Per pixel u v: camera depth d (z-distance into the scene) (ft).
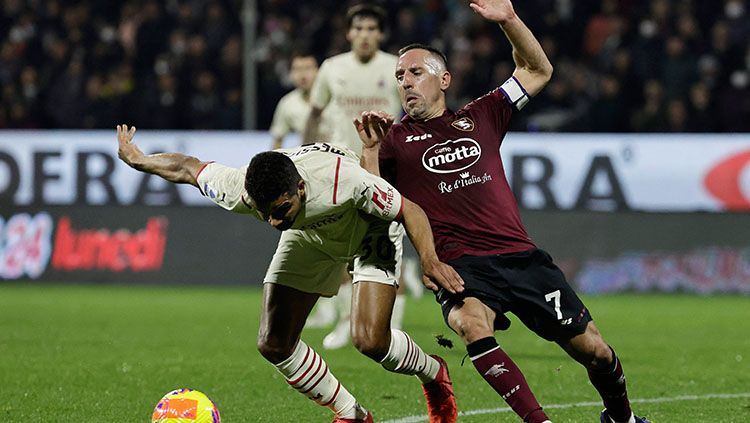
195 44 218.38
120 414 74.79
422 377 66.95
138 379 90.48
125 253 192.34
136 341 117.39
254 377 91.76
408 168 65.21
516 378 59.36
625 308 160.45
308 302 66.49
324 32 223.30
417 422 71.72
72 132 193.98
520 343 118.21
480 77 209.97
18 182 194.49
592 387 87.04
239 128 213.05
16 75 226.38
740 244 181.16
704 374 95.30
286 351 65.77
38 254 193.98
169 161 64.23
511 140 184.14
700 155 182.50
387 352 63.93
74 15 229.25
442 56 67.87
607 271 182.09
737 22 217.77
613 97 202.49
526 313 63.00
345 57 116.16
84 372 94.27
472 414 74.90
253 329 129.49
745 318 146.82
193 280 190.08
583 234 182.60
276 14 228.84
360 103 115.03
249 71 203.62
